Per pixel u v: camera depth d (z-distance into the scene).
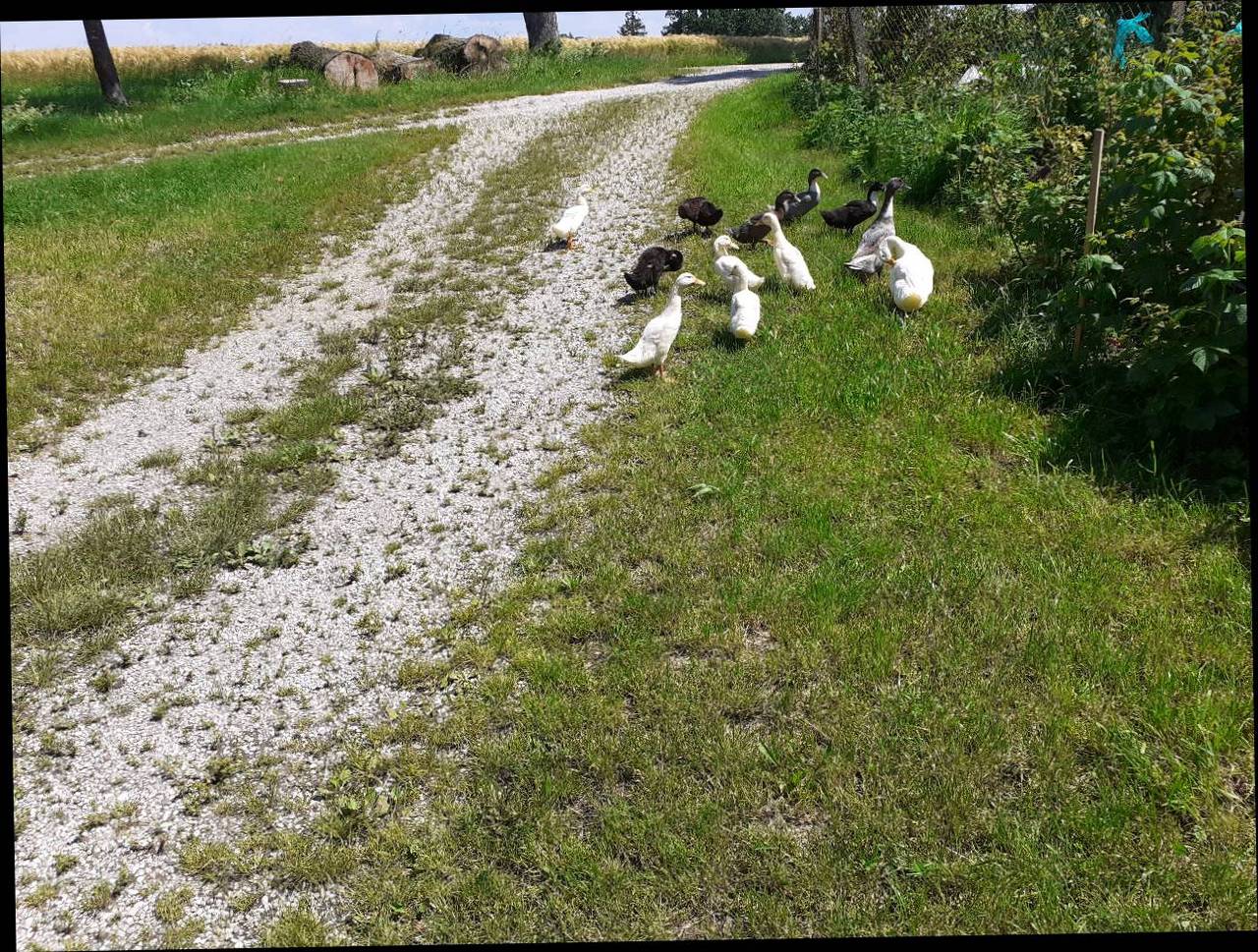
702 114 15.59
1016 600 3.95
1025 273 6.89
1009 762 3.19
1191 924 2.61
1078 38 10.80
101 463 6.17
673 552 4.58
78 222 11.39
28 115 18.45
